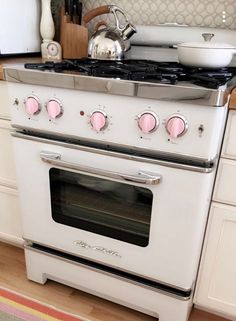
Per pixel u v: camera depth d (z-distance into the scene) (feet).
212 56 3.22
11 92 3.28
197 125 2.61
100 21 4.86
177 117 2.63
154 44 4.53
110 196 3.43
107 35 4.12
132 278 3.66
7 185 4.27
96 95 2.88
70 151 3.28
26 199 3.79
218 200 3.17
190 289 3.41
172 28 4.37
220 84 2.69
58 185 3.59
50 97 3.09
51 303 4.10
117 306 4.10
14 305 4.05
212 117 2.55
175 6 4.48
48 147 3.37
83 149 3.19
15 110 3.35
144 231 3.37
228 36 4.12
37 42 5.03
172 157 2.87
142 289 3.63
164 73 3.05
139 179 2.96
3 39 4.42
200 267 3.54
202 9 4.35
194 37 4.29
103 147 3.14
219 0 4.22
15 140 3.51
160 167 2.92
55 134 3.27
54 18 5.04
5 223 4.58
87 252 3.74
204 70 3.35
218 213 3.21
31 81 3.08
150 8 4.63
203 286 3.63
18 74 3.12
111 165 3.13
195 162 2.81
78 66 3.31
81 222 3.63
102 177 3.22
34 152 3.47
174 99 2.58
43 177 3.55
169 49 4.47
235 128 2.83
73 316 3.93
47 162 3.35
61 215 3.71
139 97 2.70
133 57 4.69
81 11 4.85
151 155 2.95
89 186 3.47
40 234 3.92
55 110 3.07
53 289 4.31
